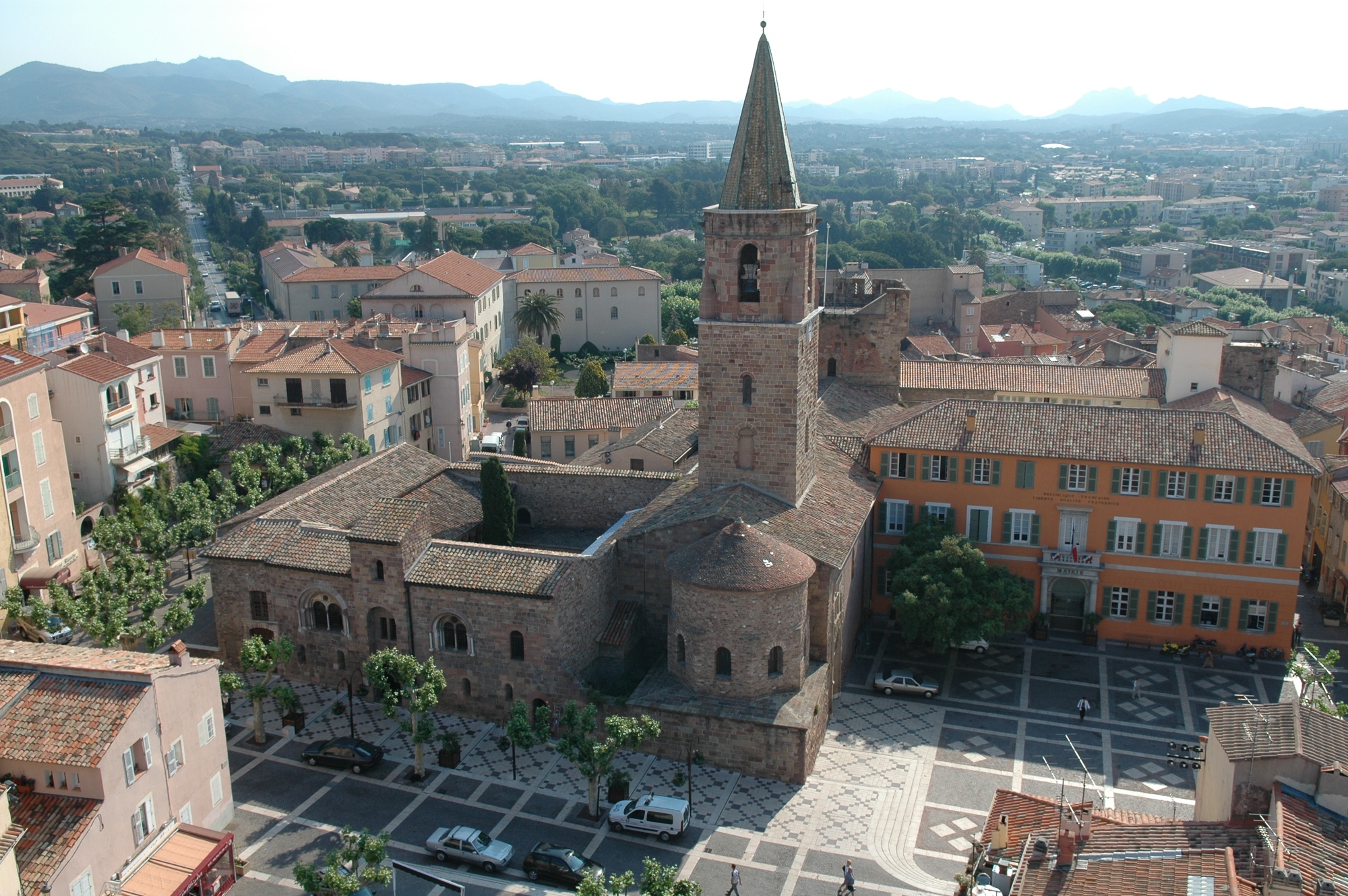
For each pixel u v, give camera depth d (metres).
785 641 65.56
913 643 82.81
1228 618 79.75
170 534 88.12
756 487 74.12
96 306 188.50
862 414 97.56
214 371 124.88
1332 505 93.44
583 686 67.50
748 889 54.50
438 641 70.25
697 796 62.59
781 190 69.88
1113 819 46.88
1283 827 38.19
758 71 69.44
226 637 75.75
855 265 199.25
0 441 80.25
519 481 88.88
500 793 62.94
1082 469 80.50
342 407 117.06
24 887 45.91
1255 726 44.19
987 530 83.50
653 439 103.44
